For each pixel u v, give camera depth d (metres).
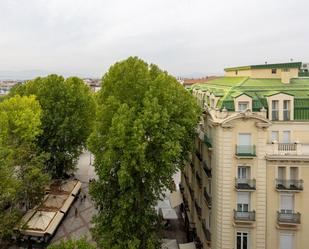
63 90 72.56
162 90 42.66
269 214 38.56
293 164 37.91
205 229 43.78
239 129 38.44
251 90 42.09
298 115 39.34
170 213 59.53
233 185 38.91
